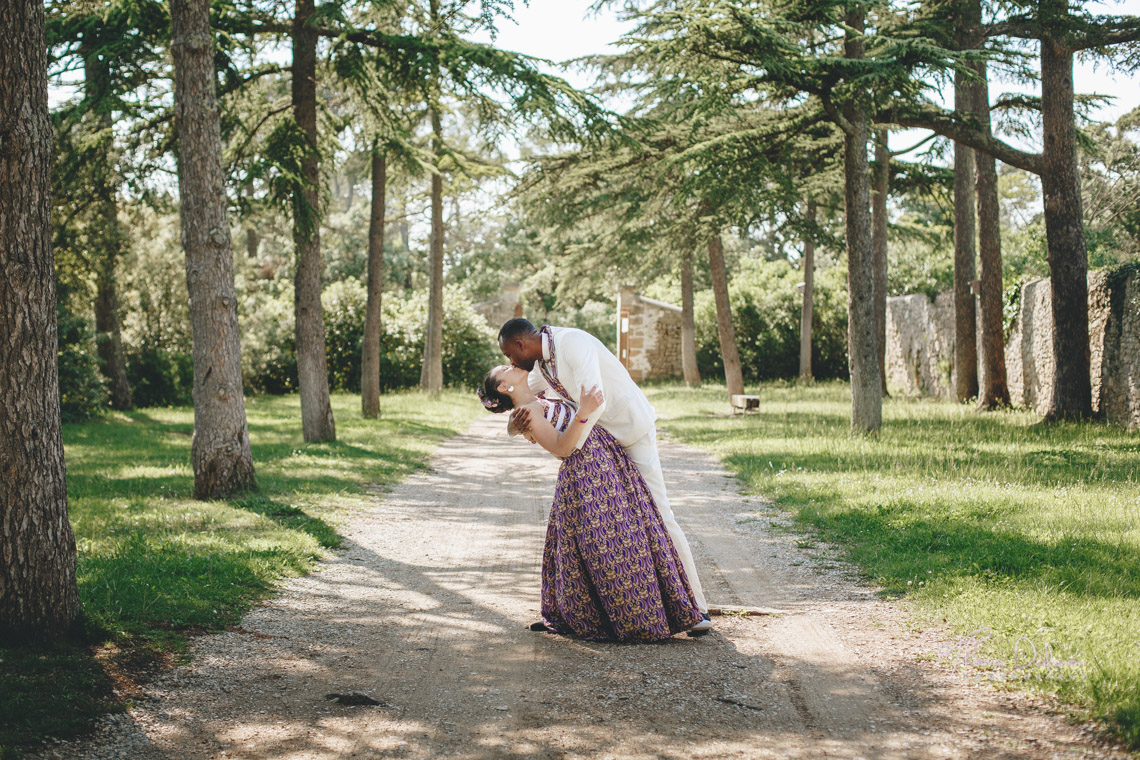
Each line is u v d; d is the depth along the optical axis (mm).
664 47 11562
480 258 44875
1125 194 20422
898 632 4234
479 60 11195
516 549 6508
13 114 3586
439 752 2914
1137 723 2887
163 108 11297
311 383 13039
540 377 4289
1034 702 3248
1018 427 12969
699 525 7254
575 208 18250
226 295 8266
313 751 2918
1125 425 12172
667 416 18703
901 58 11328
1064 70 12820
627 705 3336
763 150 13469
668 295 38219
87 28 10234
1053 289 13055
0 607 3650
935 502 7207
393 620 4586
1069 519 6340
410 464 11273
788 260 37031
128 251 17594
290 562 5691
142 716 3178
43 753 2791
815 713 3238
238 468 8273
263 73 12398
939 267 30188
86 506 7488
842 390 24797
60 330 17156
